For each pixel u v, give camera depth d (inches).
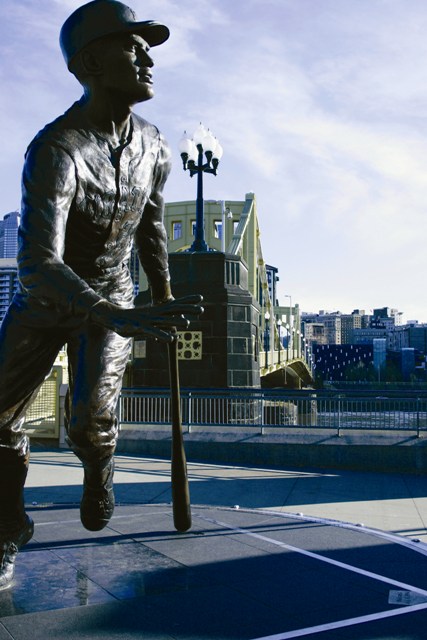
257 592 136.3
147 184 144.6
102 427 133.9
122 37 128.2
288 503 292.8
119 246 141.3
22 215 122.3
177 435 176.4
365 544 178.7
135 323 107.9
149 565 154.8
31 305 125.8
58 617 120.5
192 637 111.7
